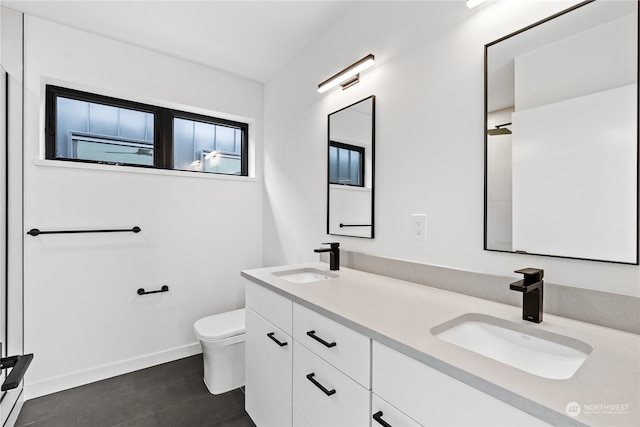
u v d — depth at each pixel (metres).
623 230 0.87
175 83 2.42
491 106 1.18
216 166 2.78
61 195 2.00
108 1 1.78
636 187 0.85
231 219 2.74
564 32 0.99
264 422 1.53
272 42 2.24
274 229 2.71
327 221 2.07
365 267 1.75
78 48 2.05
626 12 0.87
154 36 2.15
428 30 1.43
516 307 1.10
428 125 1.42
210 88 2.59
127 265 2.24
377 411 0.88
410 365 0.78
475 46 1.24
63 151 2.11
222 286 2.69
